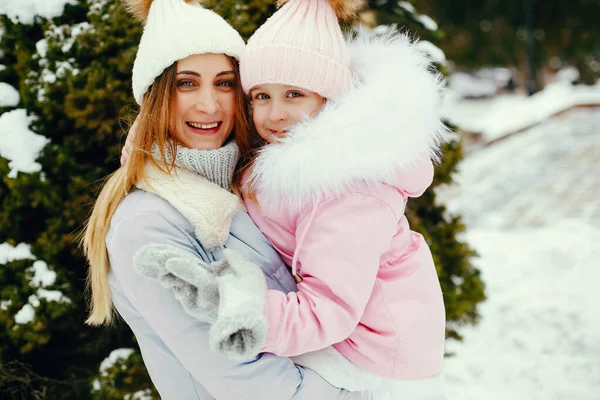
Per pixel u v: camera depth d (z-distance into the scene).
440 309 1.60
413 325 1.51
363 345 1.47
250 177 1.55
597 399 3.62
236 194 1.61
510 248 6.27
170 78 1.50
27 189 2.29
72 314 2.37
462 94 19.39
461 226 3.36
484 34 18.50
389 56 1.62
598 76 18.78
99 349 2.50
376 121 1.43
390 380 1.50
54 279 2.30
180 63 1.50
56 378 2.50
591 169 9.52
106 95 2.31
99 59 2.33
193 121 1.55
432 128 1.53
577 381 3.83
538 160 10.58
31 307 2.26
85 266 2.43
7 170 2.28
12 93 2.41
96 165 2.46
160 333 1.35
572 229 6.70
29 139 2.32
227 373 1.31
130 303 1.45
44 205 2.32
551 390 3.75
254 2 2.53
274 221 1.55
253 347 1.17
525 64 20.11
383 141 1.42
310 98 1.60
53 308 2.27
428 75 1.62
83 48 2.32
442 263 3.26
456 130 3.30
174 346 1.34
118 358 2.42
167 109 1.50
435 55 3.09
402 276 1.57
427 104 1.51
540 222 7.14
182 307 1.31
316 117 1.53
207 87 1.53
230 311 1.17
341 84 1.60
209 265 1.29
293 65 1.54
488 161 10.91
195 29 1.49
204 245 1.40
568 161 10.24
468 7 18.14
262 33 1.60
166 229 1.36
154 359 1.45
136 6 1.64
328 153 1.41
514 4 18.25
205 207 1.41
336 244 1.40
